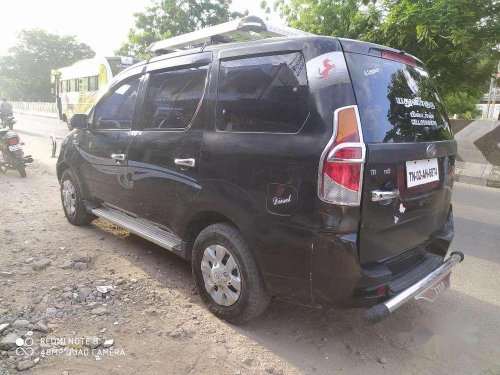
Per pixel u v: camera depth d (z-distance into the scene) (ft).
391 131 8.73
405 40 25.90
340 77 8.30
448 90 28.89
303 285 8.63
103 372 8.41
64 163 16.89
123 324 10.12
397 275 9.34
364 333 10.39
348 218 7.93
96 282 12.16
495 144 34.12
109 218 14.43
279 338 9.96
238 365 8.87
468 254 16.11
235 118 9.83
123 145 13.23
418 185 9.27
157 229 12.79
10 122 52.70
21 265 13.09
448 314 11.50
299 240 8.43
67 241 15.39
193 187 10.53
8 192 22.59
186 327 10.12
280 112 8.95
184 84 11.42
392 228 8.80
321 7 30.32
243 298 9.71
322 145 8.05
